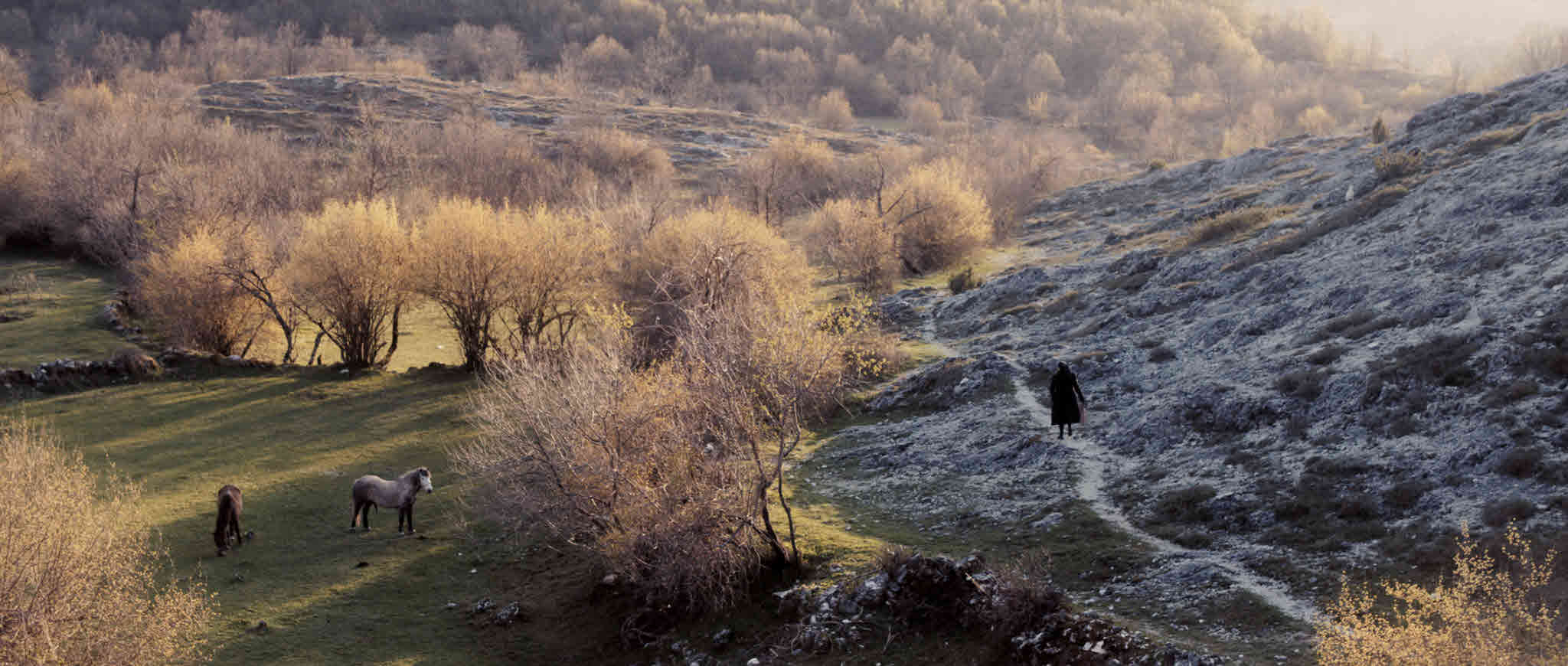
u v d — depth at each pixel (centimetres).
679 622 2058
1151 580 1814
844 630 1859
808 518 2478
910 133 18838
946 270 6706
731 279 3772
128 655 1684
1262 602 1628
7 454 1791
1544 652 1155
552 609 2208
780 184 10231
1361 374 2409
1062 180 10969
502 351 4328
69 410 3775
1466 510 1750
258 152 9369
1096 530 2094
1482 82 16525
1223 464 2284
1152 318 3794
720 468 2133
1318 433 2266
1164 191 8275
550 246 4531
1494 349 2236
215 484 3066
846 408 3591
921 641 1802
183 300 4741
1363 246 3509
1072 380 2269
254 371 4406
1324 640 1291
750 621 2000
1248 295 3569
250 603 2258
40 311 5453
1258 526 1956
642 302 4369
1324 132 16262
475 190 9238
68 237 7425
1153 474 2350
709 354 2216
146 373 4209
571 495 2170
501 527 2677
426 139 11806
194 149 8912
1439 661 1160
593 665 1998
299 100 15100
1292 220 4497
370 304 4584
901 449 2980
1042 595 1748
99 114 11150
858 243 6072
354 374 4409
